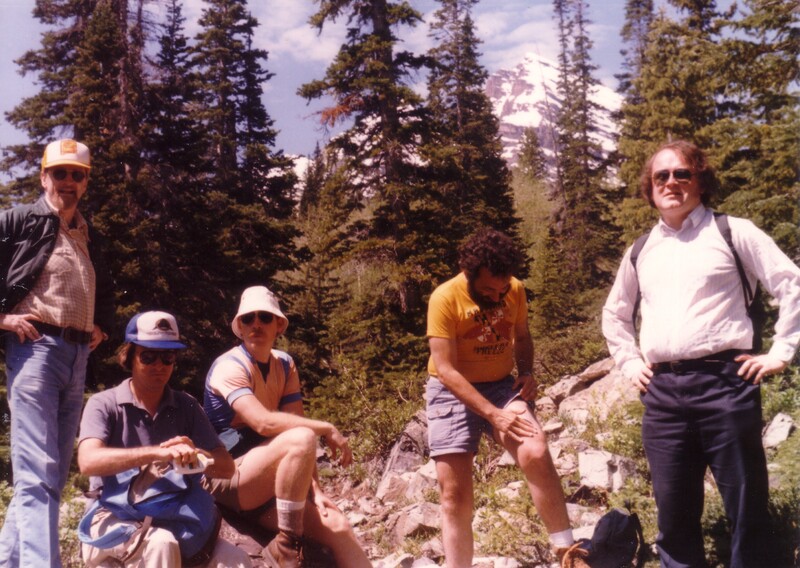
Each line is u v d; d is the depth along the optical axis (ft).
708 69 46.52
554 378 47.67
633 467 19.80
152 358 12.66
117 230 61.82
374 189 77.87
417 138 78.59
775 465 17.48
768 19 42.09
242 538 14.02
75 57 75.82
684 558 13.00
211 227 71.26
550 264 102.01
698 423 12.34
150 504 12.17
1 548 12.76
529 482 13.53
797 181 35.91
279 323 14.55
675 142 12.85
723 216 12.55
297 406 14.90
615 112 172.76
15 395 13.20
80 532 12.39
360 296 76.48
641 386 13.07
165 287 63.77
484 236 13.73
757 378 11.83
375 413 31.71
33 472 12.82
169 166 69.77
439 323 13.93
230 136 107.96
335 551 13.84
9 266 13.41
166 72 74.64
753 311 12.43
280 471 13.10
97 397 12.81
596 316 85.76
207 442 13.15
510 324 14.25
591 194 163.12
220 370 14.07
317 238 87.10
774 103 43.91
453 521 14.34
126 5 69.82
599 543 14.78
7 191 74.28
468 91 143.13
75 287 13.79
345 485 27.58
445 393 14.47
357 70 76.23
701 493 12.91
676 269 12.56
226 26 110.83
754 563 12.09
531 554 16.52
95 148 65.31
